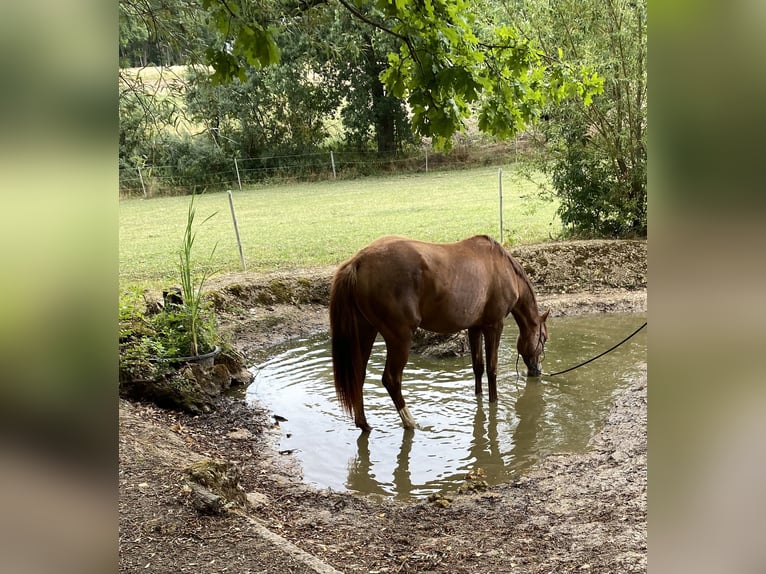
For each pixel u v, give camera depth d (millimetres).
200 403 5773
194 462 4172
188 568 2869
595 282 9719
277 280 9078
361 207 16281
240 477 4105
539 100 4082
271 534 3223
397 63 3459
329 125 25484
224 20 2830
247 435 5293
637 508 3641
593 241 10430
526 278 6156
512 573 3086
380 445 5156
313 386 6617
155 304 7168
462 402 6020
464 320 5547
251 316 8422
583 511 3729
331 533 3684
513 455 4883
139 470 3883
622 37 10156
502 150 23781
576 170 11031
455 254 5453
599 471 4328
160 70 6254
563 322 8609
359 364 5250
